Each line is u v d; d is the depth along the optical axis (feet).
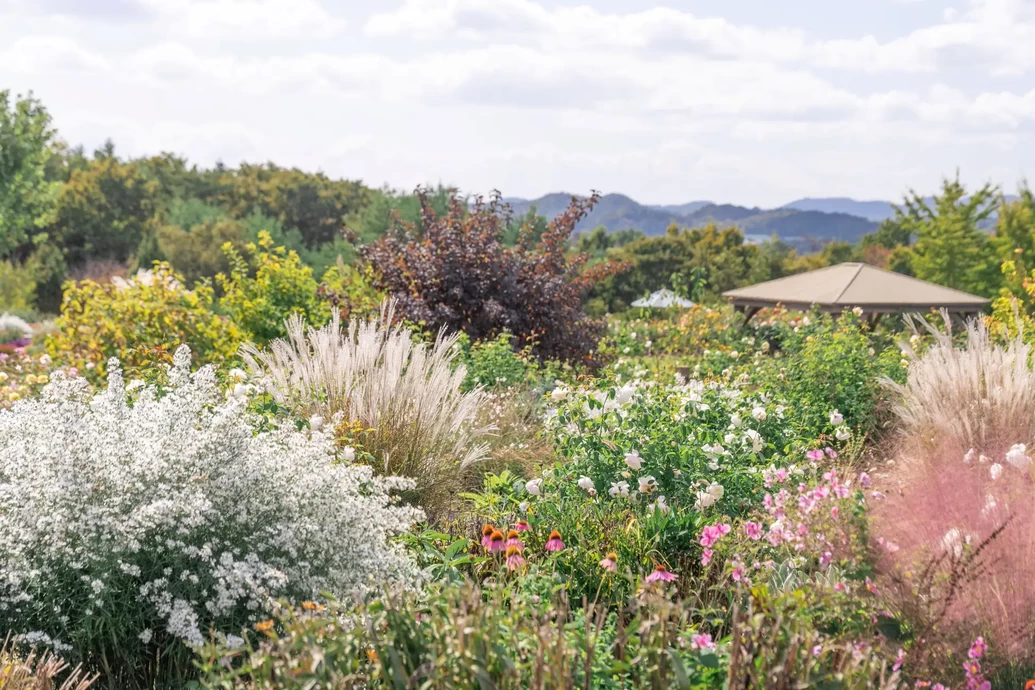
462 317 34.53
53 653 10.05
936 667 9.18
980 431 18.11
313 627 8.20
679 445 15.67
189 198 214.07
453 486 17.62
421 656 7.96
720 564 12.45
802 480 15.49
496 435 20.97
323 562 11.34
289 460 12.19
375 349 18.94
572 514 13.89
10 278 114.93
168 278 28.48
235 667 10.13
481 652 7.64
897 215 103.30
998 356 20.51
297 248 159.63
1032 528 10.51
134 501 11.02
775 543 11.39
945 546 10.33
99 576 10.42
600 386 20.15
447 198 117.29
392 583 11.03
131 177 185.06
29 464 11.08
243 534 11.43
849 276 49.29
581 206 38.27
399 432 17.29
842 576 10.05
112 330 26.25
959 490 12.00
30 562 10.51
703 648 8.33
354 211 218.79
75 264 164.14
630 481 15.14
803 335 31.71
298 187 214.69
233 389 16.38
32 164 120.67
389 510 12.36
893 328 48.85
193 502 10.55
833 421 18.28
